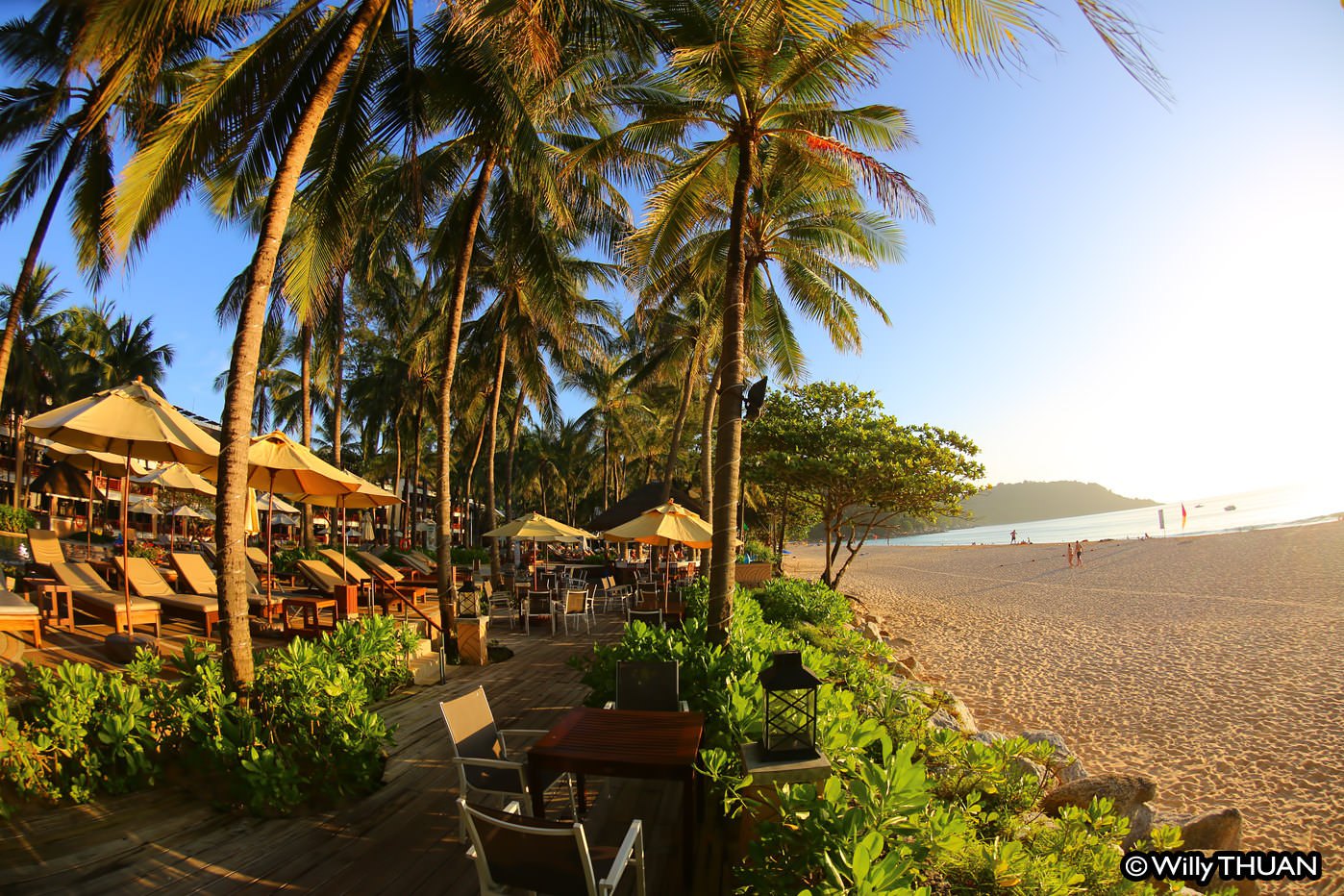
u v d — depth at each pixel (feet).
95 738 13.41
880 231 40.06
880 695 18.78
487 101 24.73
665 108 24.43
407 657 26.43
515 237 36.14
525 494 204.64
